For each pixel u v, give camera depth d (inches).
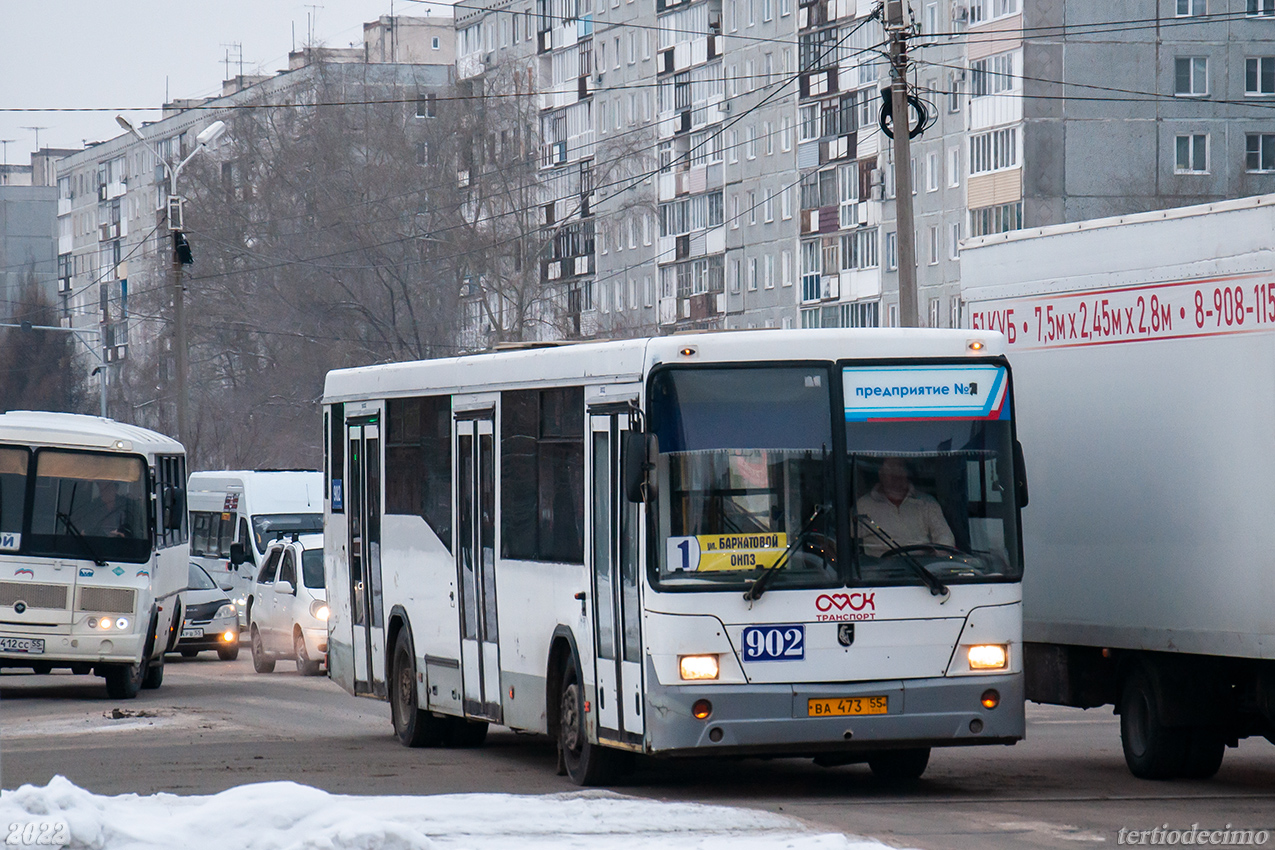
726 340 933.2
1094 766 1113.4
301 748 1266.0
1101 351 1051.9
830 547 923.4
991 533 944.9
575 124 7071.9
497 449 1127.6
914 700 922.1
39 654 1798.7
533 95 5113.2
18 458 1824.6
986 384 953.5
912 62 1924.2
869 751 954.1
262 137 5236.2
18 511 1812.3
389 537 1306.6
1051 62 4758.9
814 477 928.3
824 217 5684.1
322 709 1649.9
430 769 1112.8
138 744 1314.0
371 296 4968.0
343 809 724.7
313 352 5009.8
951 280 5113.2
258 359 5226.4
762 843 738.2
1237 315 954.1
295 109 5221.5
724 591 912.3
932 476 940.6
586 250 6865.2
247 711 1626.5
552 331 5098.4
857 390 937.5
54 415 1966.0
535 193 5034.5
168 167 3341.5
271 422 5251.0
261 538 2920.8
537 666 1067.9
